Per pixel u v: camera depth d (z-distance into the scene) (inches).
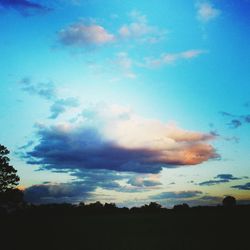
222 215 3408.0
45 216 3890.3
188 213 4402.1
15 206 2519.7
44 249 1232.8
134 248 1230.9
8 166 2432.3
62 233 1980.8
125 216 4677.7
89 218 4188.0
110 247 1272.1
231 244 1238.9
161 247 1224.2
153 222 3075.8
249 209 3909.9
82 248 1248.8
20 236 1764.3
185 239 1464.1
